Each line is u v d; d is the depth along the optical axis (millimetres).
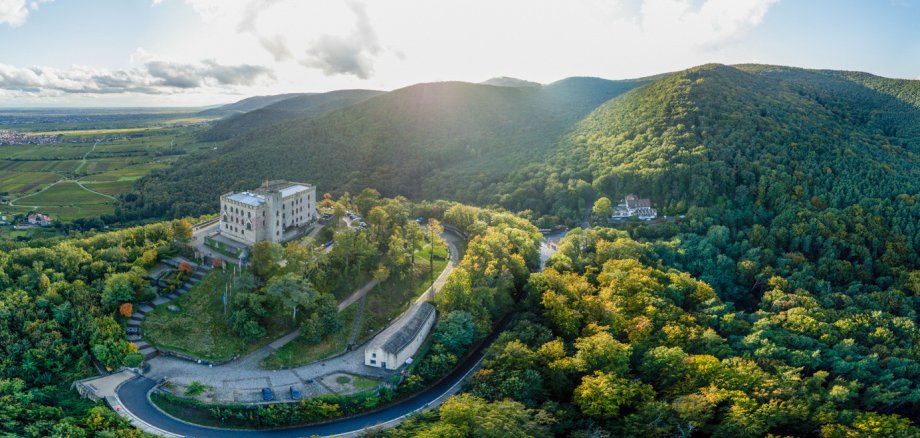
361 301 165375
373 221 194500
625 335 148375
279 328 150125
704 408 110375
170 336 142625
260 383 131000
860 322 163375
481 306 160000
